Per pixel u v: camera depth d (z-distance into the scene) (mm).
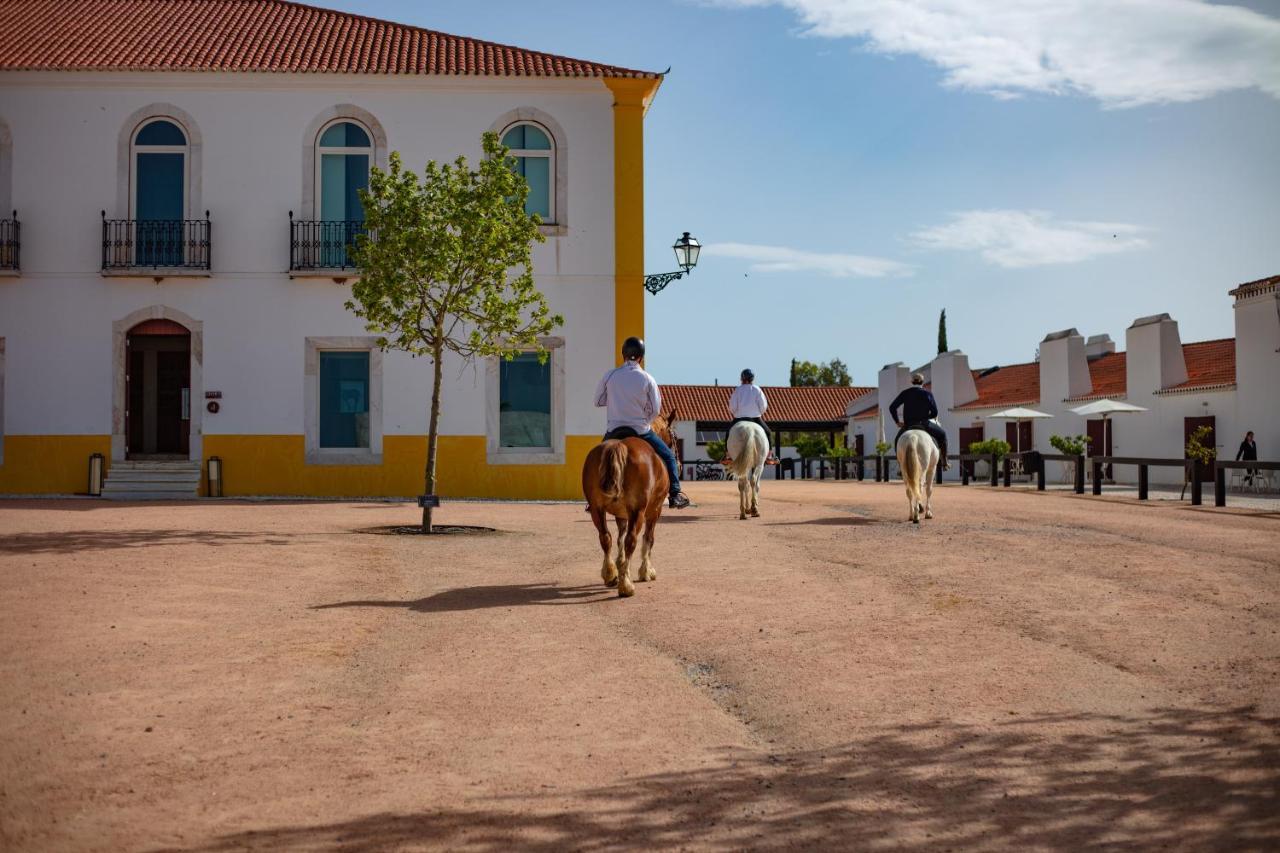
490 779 5246
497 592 10266
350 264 21906
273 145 22031
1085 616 9047
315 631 8336
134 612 8695
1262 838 4551
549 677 7145
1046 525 15859
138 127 21891
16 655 7223
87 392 21641
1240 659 7574
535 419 22328
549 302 22297
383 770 5348
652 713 6371
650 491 10289
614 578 10258
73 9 25547
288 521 16172
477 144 22344
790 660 7609
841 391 65438
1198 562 11914
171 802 4879
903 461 16281
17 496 21094
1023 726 6094
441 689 6824
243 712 6230
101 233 21734
